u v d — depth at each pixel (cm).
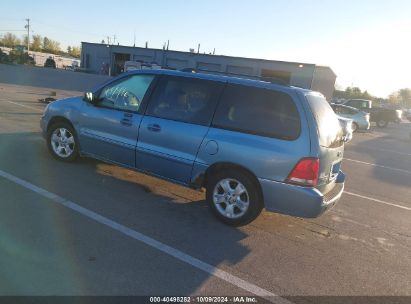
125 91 576
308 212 440
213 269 377
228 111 484
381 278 404
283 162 442
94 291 318
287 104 456
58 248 377
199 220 491
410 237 537
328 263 422
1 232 396
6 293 303
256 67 4372
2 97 1531
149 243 411
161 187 601
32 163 629
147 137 535
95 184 570
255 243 447
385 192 789
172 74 540
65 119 632
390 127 3356
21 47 5872
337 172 516
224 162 475
